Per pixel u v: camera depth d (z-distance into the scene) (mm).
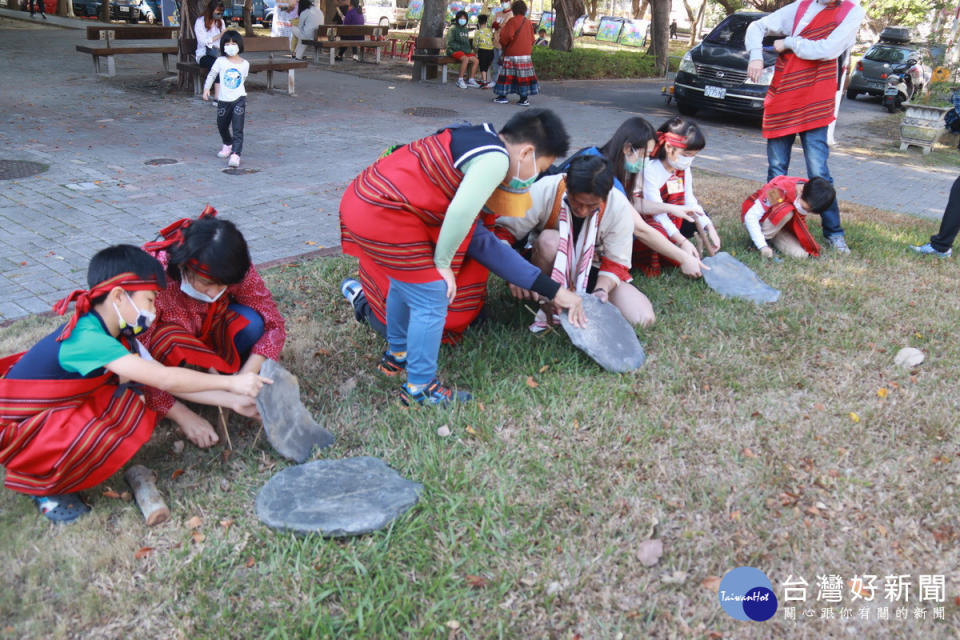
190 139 8805
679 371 3799
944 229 5746
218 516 2762
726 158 10023
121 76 12977
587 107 13906
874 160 10688
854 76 19953
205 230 2791
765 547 2678
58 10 26375
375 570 2523
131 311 2611
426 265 3107
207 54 11258
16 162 7289
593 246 3902
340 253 5324
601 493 2896
